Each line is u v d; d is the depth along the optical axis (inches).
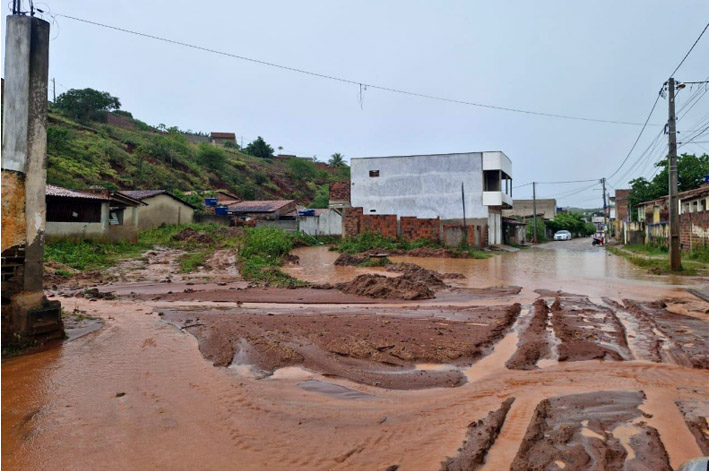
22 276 291.4
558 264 938.7
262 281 617.6
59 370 244.2
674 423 174.2
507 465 145.6
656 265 834.2
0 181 282.4
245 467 145.9
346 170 3806.6
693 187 1395.2
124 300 457.7
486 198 1489.9
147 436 168.7
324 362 253.6
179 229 1291.8
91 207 941.8
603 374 233.3
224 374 237.6
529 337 306.5
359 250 1190.3
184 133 3390.7
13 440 166.7
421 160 1557.6
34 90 305.3
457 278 679.7
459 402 197.9
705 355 264.1
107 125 2351.1
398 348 275.6
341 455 153.0
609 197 2866.6
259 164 3139.8
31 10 307.1
